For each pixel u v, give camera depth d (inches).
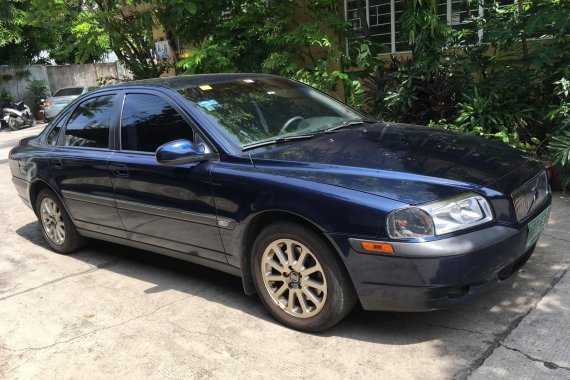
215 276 174.4
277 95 170.4
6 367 129.3
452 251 109.2
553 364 111.1
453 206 112.7
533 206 132.7
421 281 110.3
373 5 382.6
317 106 173.3
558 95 244.5
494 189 120.0
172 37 389.1
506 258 118.0
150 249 167.9
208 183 139.6
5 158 476.4
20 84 991.6
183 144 138.6
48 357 132.0
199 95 158.1
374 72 336.5
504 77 262.2
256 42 346.0
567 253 164.6
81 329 144.7
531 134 257.4
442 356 117.6
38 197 208.8
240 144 143.6
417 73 289.4
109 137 173.8
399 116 299.1
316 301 126.9
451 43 290.5
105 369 124.7
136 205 161.8
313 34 312.0
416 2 291.3
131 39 431.5
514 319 129.8
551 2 245.3
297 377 114.9
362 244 113.8
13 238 235.3
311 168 128.5
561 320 127.4
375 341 125.7
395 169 123.2
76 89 862.5
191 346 131.2
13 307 162.1
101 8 410.6
